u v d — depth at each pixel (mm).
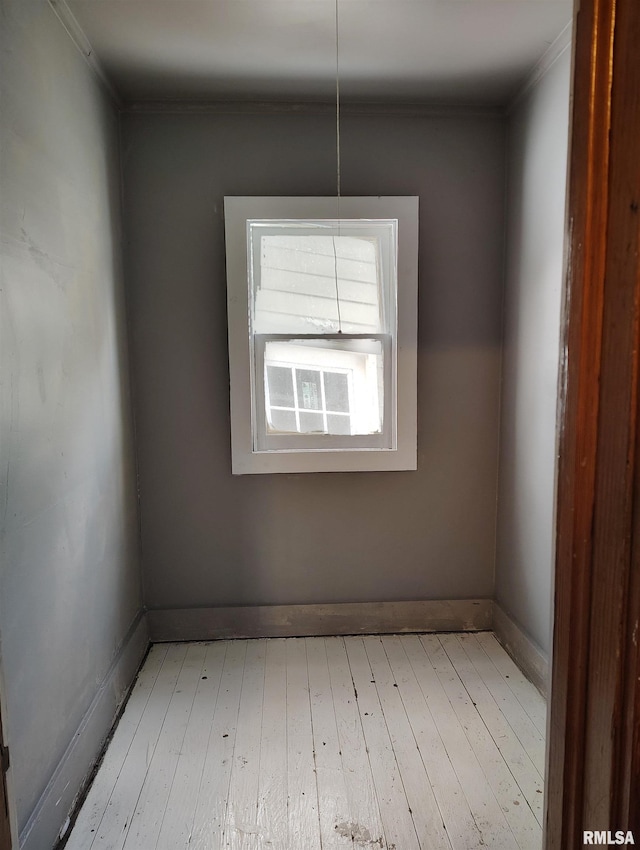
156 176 2322
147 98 2260
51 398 1496
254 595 2547
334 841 1460
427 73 2117
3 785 886
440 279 2447
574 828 705
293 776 1683
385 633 2592
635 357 569
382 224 2420
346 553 2555
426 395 2500
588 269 638
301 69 2070
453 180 2400
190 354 2410
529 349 2191
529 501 2205
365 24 1797
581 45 643
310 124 2342
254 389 2453
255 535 2518
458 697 2078
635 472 575
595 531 644
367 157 2369
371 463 2475
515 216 2316
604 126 610
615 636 610
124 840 1468
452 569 2584
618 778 616
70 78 1723
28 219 1383
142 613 2463
